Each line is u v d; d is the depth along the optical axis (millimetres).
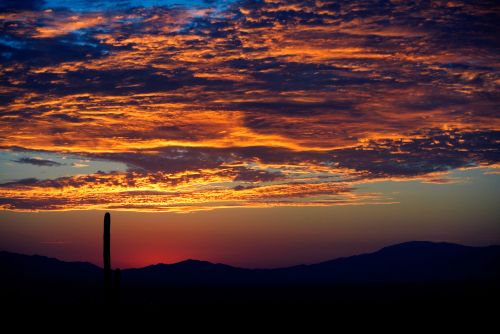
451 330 33250
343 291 107250
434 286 117938
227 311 51562
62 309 49000
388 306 57094
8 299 70875
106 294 19953
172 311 50500
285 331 34625
